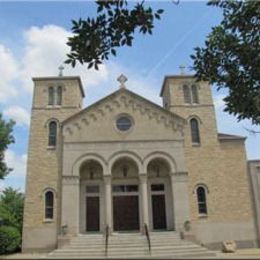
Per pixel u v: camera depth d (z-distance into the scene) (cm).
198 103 3522
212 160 3331
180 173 3212
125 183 3334
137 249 2691
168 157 3247
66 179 3170
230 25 869
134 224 3225
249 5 831
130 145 3253
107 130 3291
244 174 3316
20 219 4097
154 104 3366
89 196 3275
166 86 3678
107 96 3375
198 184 3262
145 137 3281
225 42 886
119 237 2903
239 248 3130
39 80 3547
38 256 2753
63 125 3303
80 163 3206
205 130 3425
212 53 908
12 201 4506
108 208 3075
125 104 3369
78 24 829
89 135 3275
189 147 3353
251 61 859
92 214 3228
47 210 3166
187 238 2977
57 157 3288
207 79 934
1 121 3416
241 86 881
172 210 3216
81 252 2681
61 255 2647
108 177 3159
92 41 830
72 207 3102
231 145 3391
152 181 3331
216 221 3180
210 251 2725
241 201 3244
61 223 3070
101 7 812
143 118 3334
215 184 3272
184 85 3588
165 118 3344
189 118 3462
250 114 900
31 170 3253
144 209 3081
